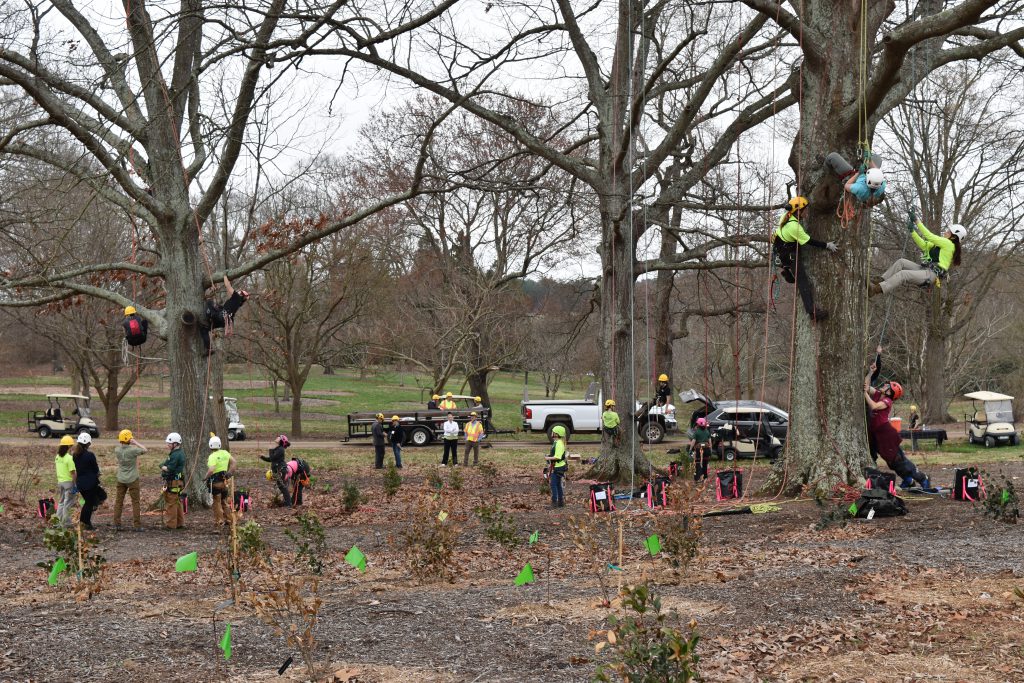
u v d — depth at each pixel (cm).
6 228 2031
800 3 1590
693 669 546
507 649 750
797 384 1670
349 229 3909
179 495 1727
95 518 1889
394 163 4034
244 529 1013
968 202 4044
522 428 4159
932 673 651
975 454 2961
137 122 1938
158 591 1065
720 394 4788
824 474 1616
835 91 1602
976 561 1012
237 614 901
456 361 4144
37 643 786
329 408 5862
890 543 1156
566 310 4734
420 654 742
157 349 4894
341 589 1058
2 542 1572
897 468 1575
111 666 716
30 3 1650
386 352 4291
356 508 1931
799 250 1543
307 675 691
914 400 4562
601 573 1092
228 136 1870
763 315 3444
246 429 4622
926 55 1778
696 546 1081
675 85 2495
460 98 1995
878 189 1323
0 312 3866
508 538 1280
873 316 4116
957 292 4131
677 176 2870
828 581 944
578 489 2248
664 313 3912
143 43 1880
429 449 3666
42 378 7138
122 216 2466
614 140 2205
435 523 1194
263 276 4138
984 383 5584
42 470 2802
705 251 2303
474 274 4138
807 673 659
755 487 2086
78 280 2803
